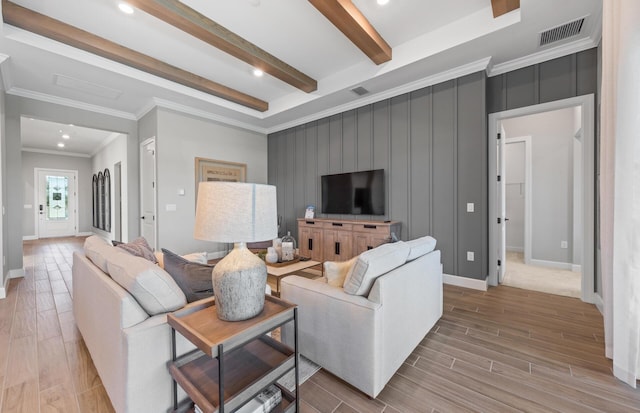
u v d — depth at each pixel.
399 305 1.68
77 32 2.83
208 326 1.10
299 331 1.82
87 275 1.76
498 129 3.45
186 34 2.95
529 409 1.42
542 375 1.69
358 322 1.50
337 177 4.66
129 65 3.39
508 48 2.89
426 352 1.95
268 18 2.71
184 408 1.24
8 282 3.66
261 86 4.32
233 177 5.38
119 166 6.46
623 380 1.62
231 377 1.16
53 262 4.91
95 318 1.56
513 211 5.54
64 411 1.40
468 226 3.34
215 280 1.17
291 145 5.51
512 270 4.21
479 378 1.67
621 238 1.63
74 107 4.29
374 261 1.54
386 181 4.07
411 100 3.79
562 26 2.55
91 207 9.15
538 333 2.21
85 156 9.04
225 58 3.46
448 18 2.78
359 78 3.65
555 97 2.96
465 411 1.40
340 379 1.66
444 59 3.10
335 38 3.07
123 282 1.29
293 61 3.55
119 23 2.76
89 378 1.67
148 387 1.16
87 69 3.24
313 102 4.40
